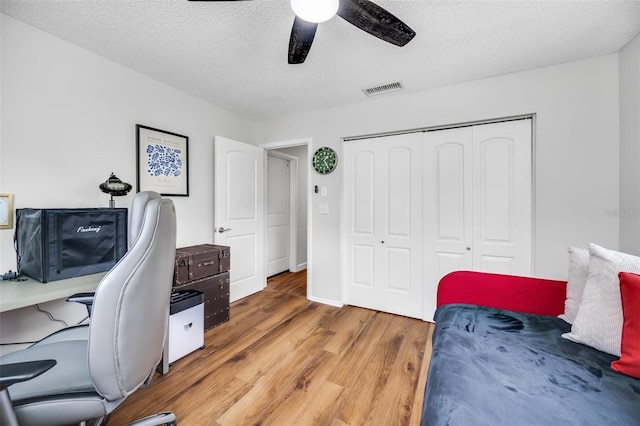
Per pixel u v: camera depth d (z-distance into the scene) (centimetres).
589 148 199
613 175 193
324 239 309
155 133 238
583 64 201
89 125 195
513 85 222
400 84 245
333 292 304
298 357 194
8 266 160
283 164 453
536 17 157
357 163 295
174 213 115
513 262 226
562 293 142
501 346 111
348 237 301
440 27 167
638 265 106
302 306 297
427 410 83
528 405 78
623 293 99
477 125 238
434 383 92
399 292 274
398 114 268
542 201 213
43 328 173
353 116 291
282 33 174
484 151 236
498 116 227
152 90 236
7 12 155
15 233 160
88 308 133
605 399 80
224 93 268
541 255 213
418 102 258
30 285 138
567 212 205
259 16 158
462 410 77
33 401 83
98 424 110
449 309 150
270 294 338
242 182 317
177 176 257
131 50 193
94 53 197
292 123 329
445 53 195
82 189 192
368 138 288
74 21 163
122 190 194
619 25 163
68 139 184
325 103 292
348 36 176
